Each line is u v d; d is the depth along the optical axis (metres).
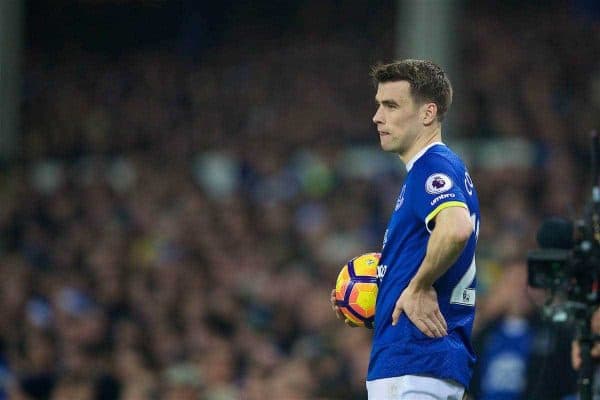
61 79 85.62
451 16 43.41
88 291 45.19
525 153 51.75
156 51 89.12
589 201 15.15
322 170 55.00
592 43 62.38
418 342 12.70
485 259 37.81
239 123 70.75
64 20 94.06
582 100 55.84
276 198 54.75
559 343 19.00
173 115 75.00
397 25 81.94
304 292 38.41
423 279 12.44
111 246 51.47
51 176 67.88
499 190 45.00
